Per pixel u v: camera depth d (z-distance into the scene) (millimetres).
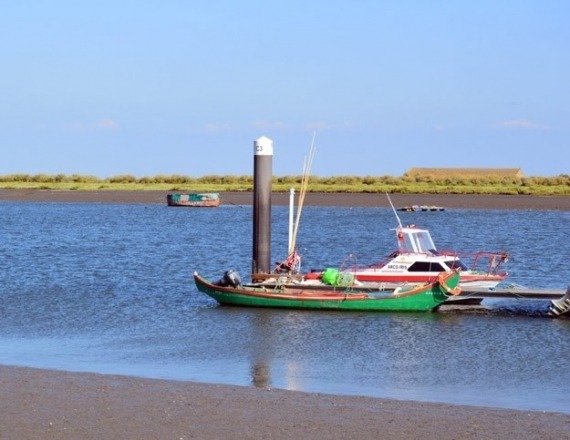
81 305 35438
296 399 19750
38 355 25984
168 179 175125
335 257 56844
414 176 176750
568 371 24141
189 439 16734
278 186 147000
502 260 40781
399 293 33375
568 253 58312
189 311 34031
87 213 105562
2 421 17688
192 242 66375
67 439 16641
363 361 25359
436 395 21500
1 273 45875
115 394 19969
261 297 34312
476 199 124688
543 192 137000
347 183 157875
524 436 17266
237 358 25688
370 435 17156
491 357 25938
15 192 151875
